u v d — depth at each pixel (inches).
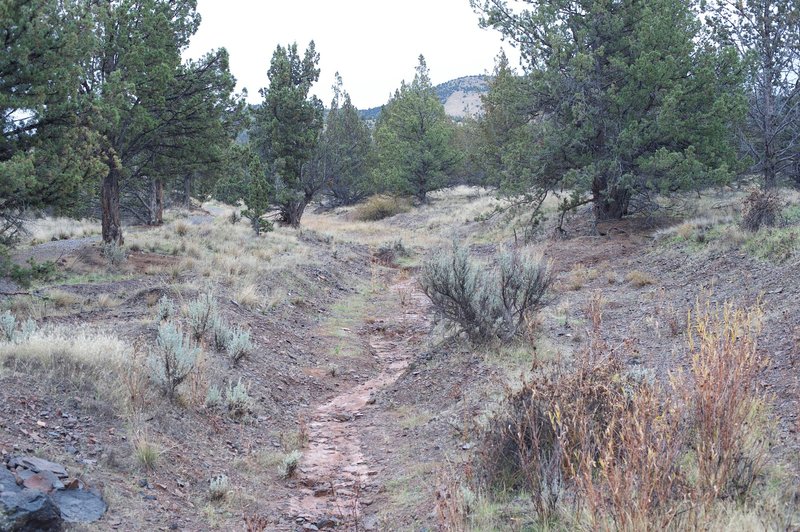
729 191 1037.2
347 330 579.5
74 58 570.6
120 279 642.2
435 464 253.3
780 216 614.2
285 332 518.6
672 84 815.7
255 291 610.9
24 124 549.6
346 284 815.1
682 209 926.4
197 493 233.8
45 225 1126.4
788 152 907.4
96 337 337.4
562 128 910.4
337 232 1422.2
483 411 285.3
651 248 724.0
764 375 261.6
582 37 874.1
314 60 1413.6
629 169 881.5
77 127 571.8
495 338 404.2
